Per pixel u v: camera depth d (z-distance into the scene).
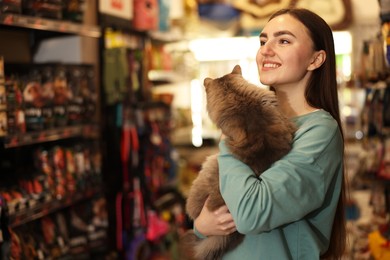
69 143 3.01
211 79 1.55
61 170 2.69
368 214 3.77
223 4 5.07
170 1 4.48
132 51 3.43
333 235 1.68
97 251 3.06
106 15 3.30
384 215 3.12
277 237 1.46
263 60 1.57
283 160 1.39
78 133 2.83
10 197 2.28
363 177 3.29
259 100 1.45
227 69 6.17
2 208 2.08
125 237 3.30
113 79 3.28
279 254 1.45
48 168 2.60
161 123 3.85
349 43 5.21
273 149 1.41
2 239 2.07
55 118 2.66
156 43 4.61
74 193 2.78
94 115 3.04
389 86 3.05
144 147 3.56
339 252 1.70
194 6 5.08
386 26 2.42
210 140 5.74
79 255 2.87
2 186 2.32
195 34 5.02
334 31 5.09
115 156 3.30
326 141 1.43
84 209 2.97
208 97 1.51
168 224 3.74
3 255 2.07
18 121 2.35
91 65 3.04
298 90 1.61
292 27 1.54
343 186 1.67
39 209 2.44
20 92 2.40
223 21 5.08
